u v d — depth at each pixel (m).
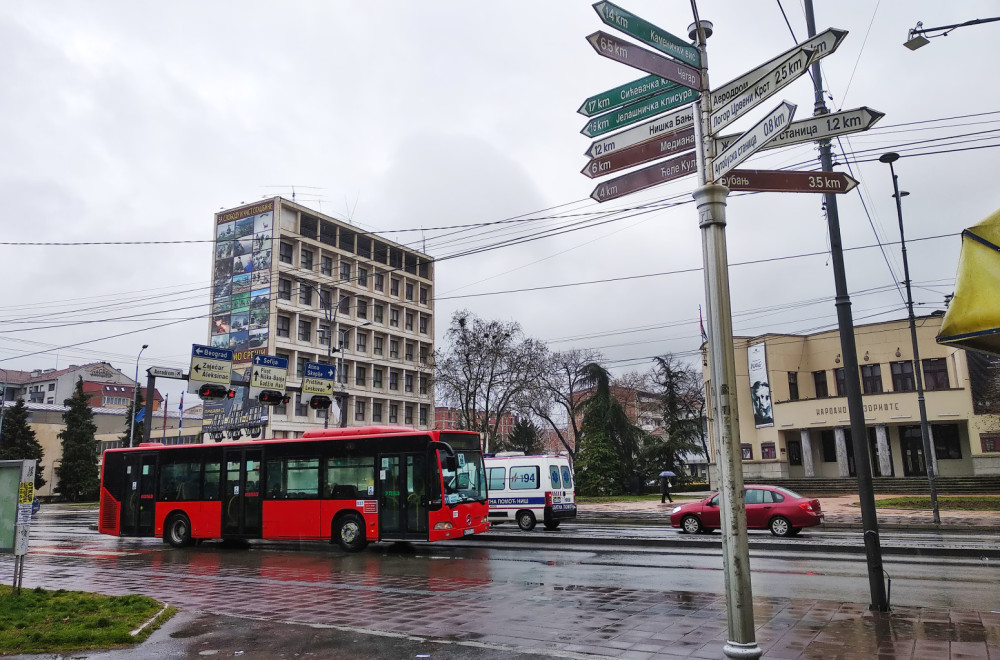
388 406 72.25
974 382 39.41
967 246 6.64
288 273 61.28
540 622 8.83
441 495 17.28
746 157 5.04
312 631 8.47
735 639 4.85
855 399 9.72
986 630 7.93
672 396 52.22
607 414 48.84
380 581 12.67
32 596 10.11
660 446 49.31
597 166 6.47
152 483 20.94
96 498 66.12
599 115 6.50
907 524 23.12
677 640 7.78
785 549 16.72
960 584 11.38
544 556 15.99
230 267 62.28
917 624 8.26
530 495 24.45
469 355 47.41
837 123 5.64
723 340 5.20
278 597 11.01
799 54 5.03
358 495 18.06
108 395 100.25
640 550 16.88
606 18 5.30
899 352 44.09
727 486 4.99
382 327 71.88
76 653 7.47
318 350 62.97
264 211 61.44
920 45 10.44
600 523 27.83
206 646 7.78
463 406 48.00
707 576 12.45
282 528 18.73
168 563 16.22
